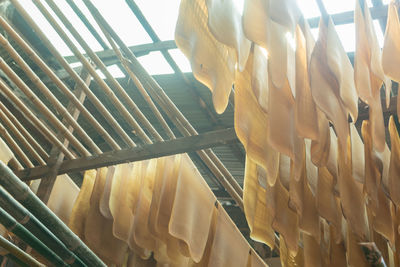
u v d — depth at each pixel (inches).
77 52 149.3
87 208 167.3
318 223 128.6
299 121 100.3
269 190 125.0
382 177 125.6
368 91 100.0
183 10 97.6
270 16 94.5
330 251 147.9
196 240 145.2
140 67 148.3
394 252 139.2
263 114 112.4
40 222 108.3
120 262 162.4
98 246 160.1
